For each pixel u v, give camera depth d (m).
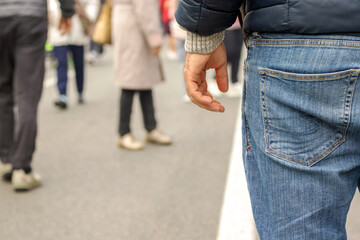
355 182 1.58
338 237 1.56
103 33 5.25
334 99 1.46
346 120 1.46
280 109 1.52
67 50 7.48
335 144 1.50
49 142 5.77
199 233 3.37
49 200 4.03
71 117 7.06
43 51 4.15
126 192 4.15
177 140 5.71
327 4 1.42
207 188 4.18
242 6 1.70
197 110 7.22
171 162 4.91
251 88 1.58
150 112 5.49
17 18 3.99
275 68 1.50
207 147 5.39
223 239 3.12
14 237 3.42
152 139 5.54
